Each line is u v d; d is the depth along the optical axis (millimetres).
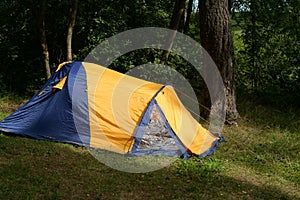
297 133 10328
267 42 14516
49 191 5680
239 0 14805
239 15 14898
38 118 8188
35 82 13281
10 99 12227
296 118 11938
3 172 6137
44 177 6109
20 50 13398
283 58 14383
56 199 5445
